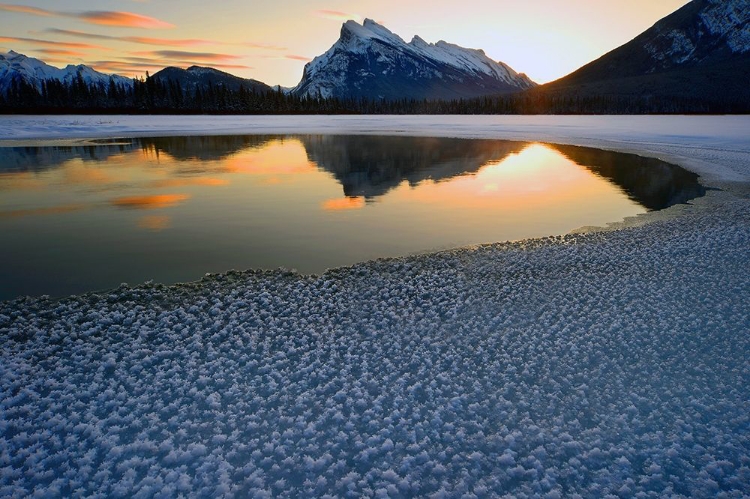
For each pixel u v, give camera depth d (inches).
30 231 489.7
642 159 1079.0
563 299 313.1
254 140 1644.9
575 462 174.6
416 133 2021.4
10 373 227.5
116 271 376.2
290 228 504.1
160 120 3046.3
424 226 509.4
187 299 315.9
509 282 343.6
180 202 631.8
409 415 200.1
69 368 232.1
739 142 1416.1
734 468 173.2
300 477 168.6
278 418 197.8
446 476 169.2
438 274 360.8
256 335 263.6
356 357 242.7
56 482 164.1
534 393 213.5
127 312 294.2
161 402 205.8
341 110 5585.6
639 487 164.2
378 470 170.6
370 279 351.3
